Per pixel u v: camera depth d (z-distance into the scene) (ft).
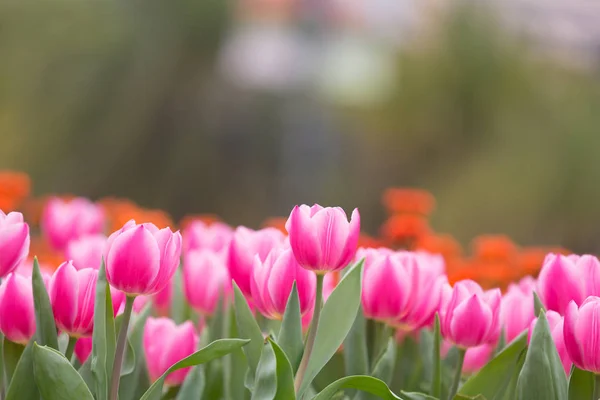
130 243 3.82
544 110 31.83
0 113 35.96
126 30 38.60
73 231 8.14
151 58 39.04
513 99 32.50
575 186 29.04
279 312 4.37
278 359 3.75
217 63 40.86
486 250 11.73
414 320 4.71
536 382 4.05
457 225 28.25
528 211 28.58
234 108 40.88
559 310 4.73
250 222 40.68
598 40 34.50
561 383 4.09
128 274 3.84
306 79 41.57
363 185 38.17
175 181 39.88
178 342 4.66
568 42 34.68
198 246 5.94
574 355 4.09
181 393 4.40
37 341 4.01
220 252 5.62
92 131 37.60
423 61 34.99
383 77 36.42
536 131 31.19
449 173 32.07
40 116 36.60
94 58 37.83
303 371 4.07
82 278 4.11
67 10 38.14
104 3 38.96
